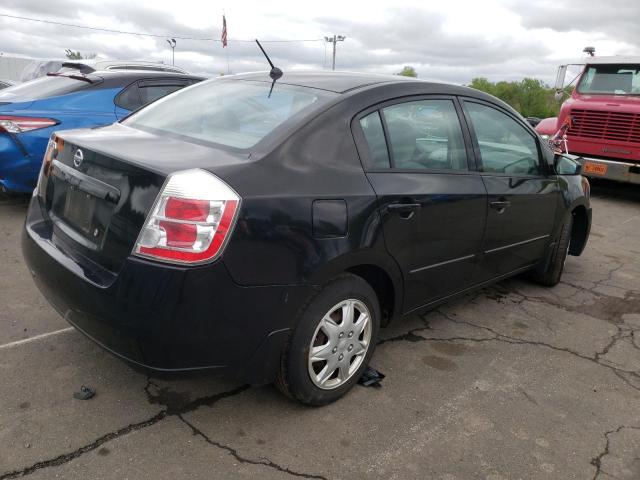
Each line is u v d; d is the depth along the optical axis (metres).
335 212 2.57
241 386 2.97
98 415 2.64
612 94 9.45
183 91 3.56
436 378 3.21
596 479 2.46
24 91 6.25
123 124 3.33
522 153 4.05
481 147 3.60
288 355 2.58
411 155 3.10
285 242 2.38
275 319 2.44
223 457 2.42
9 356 3.08
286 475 2.35
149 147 2.59
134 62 10.03
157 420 2.64
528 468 2.49
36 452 2.37
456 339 3.73
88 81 6.20
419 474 2.41
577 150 9.65
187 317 2.19
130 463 2.35
